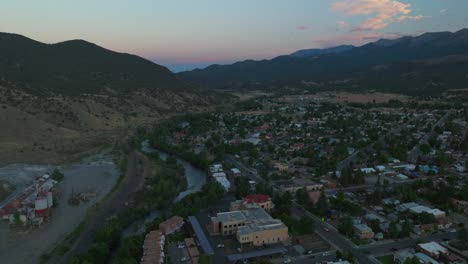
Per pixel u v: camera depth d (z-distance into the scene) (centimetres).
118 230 16062
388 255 13862
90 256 13638
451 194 19525
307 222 16038
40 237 16275
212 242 14875
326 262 13338
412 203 18762
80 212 19175
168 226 15688
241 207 17800
